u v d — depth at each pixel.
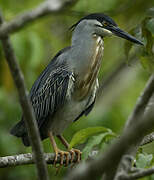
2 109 12.89
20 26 4.30
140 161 7.21
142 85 16.02
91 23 10.17
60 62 10.30
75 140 7.47
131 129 3.98
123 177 5.59
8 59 5.07
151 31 7.68
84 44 10.16
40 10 4.27
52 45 14.20
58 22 15.98
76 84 10.06
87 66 10.05
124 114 13.87
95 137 7.39
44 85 10.28
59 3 4.28
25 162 8.06
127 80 16.03
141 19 8.01
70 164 9.28
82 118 13.12
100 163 4.08
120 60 16.17
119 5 14.88
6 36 4.82
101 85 15.72
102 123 13.20
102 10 14.71
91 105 10.69
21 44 12.55
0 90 13.09
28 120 5.67
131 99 15.55
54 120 10.19
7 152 12.38
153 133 8.34
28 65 12.77
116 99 15.58
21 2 14.63
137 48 8.23
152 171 5.62
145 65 8.37
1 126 12.72
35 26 13.59
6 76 13.01
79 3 14.59
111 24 10.12
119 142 3.99
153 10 7.89
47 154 9.12
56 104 10.09
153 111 3.97
